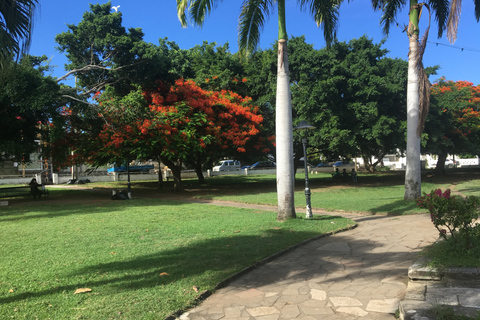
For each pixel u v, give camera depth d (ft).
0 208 42.19
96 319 11.13
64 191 71.15
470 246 16.20
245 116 61.87
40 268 16.63
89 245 21.45
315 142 62.13
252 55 33.24
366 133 61.98
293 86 64.18
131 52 53.67
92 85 61.62
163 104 59.00
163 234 24.71
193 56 75.87
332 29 33.78
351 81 61.72
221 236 23.80
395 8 42.29
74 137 60.70
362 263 17.80
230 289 14.55
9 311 11.69
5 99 43.09
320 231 25.45
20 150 47.19
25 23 15.10
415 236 23.27
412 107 39.50
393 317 11.55
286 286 14.83
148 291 13.58
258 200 47.44
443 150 95.30
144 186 85.40
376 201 42.63
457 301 11.40
